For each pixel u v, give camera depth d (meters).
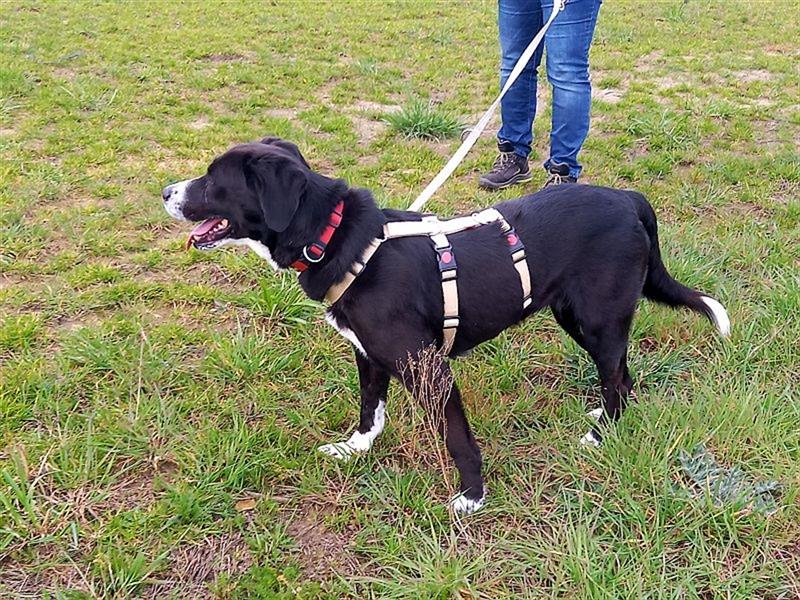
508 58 2.63
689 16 5.61
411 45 4.84
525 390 1.81
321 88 3.94
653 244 1.64
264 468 1.58
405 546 1.41
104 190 2.68
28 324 1.97
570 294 1.57
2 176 2.74
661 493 1.47
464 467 1.49
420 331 1.45
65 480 1.53
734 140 3.13
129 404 1.70
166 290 2.15
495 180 2.72
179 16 5.49
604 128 3.30
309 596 1.33
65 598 1.31
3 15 5.25
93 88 3.71
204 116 3.49
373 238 1.44
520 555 1.39
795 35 5.03
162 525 1.45
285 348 1.94
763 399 1.67
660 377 1.83
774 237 2.36
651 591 1.30
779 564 1.34
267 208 1.41
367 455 1.63
